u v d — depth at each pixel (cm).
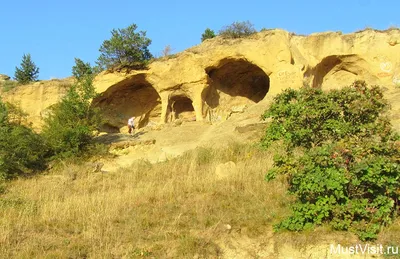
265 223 759
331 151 704
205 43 2738
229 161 1249
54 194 1104
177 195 969
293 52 2381
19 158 1644
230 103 2792
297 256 684
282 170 761
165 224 784
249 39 2544
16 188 1262
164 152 2002
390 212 712
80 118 2245
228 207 852
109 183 1224
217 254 692
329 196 707
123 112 3119
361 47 2352
